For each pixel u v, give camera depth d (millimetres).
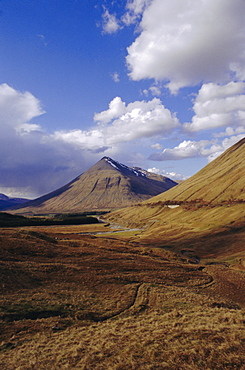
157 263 56938
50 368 16000
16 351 18859
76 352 17938
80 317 26812
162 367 15484
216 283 46188
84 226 197375
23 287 33250
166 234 120938
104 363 16266
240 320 23375
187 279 47062
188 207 182500
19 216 196750
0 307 26406
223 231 104688
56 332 22875
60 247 57781
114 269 46469
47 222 197375
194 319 24547
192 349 17312
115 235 135750
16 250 48156
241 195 160750
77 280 38750
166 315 26922
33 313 26547
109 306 30500
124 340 19781
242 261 68500
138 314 28438
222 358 16062
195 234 108750
